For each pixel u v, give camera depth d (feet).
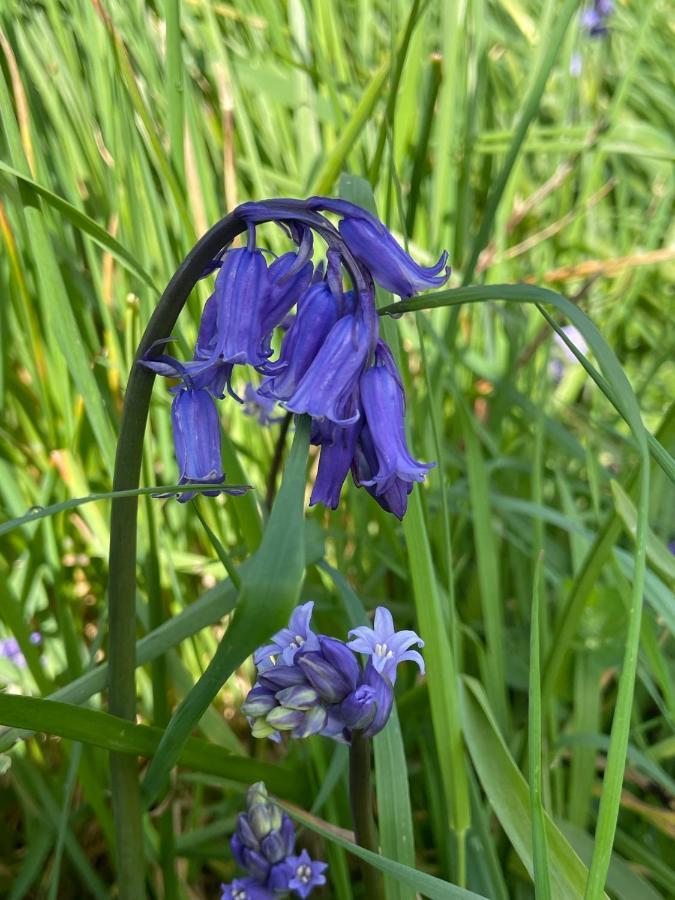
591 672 0.99
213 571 1.13
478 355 1.38
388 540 1.10
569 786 0.98
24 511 1.05
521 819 0.72
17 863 0.99
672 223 1.77
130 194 1.04
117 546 0.64
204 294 1.08
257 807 0.76
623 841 0.90
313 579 1.07
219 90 1.24
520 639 1.11
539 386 1.37
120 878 0.69
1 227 1.00
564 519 1.06
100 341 1.24
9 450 1.15
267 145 1.40
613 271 1.45
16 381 1.16
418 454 1.09
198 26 1.29
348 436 0.58
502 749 0.76
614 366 0.51
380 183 1.27
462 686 0.80
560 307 0.53
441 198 1.31
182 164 0.97
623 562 1.00
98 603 1.21
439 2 1.53
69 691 0.72
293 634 0.67
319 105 1.30
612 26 1.94
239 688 1.14
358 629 0.65
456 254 1.43
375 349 0.58
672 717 0.88
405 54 0.98
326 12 1.33
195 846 0.93
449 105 1.28
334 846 0.81
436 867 0.94
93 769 0.91
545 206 1.73
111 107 1.08
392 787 0.74
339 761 0.83
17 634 0.86
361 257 0.56
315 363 0.55
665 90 2.02
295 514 0.52
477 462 1.01
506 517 1.17
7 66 0.98
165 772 0.64
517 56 1.93
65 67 1.12
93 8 1.02
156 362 0.60
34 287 1.08
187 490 0.58
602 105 2.01
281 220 0.58
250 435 1.25
